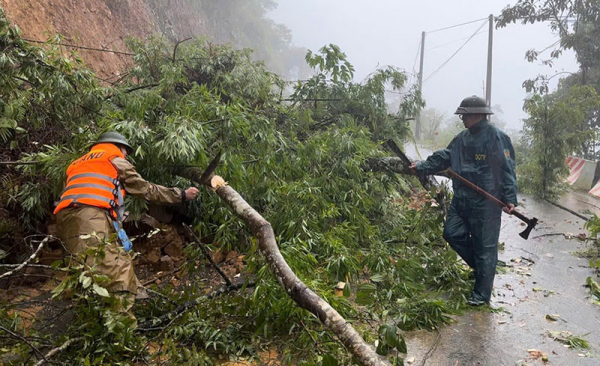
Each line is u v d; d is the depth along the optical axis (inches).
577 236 265.6
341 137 215.8
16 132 178.4
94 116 189.0
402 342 125.6
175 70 209.0
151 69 236.1
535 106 393.7
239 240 196.2
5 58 146.2
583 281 194.7
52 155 162.2
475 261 171.0
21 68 159.3
